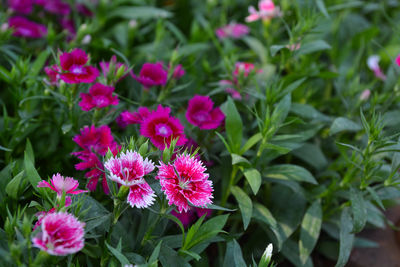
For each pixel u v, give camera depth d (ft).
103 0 3.40
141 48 3.37
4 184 2.35
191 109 2.51
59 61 2.46
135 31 3.33
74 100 2.51
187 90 3.12
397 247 2.85
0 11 3.38
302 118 2.83
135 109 2.77
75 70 2.43
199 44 3.27
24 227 1.96
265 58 3.32
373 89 3.23
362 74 3.46
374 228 2.91
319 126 2.81
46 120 2.72
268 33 3.26
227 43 3.37
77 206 2.10
